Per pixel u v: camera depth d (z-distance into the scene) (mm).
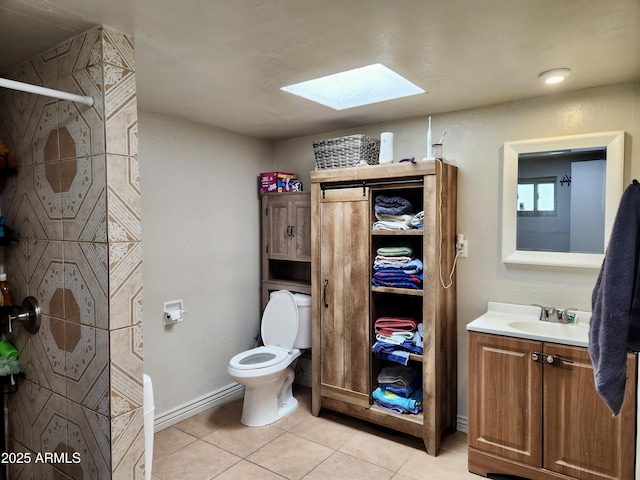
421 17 1503
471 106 2658
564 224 2404
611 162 2248
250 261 3529
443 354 2613
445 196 2580
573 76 2131
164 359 2863
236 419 3002
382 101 2541
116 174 1608
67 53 1708
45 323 1906
